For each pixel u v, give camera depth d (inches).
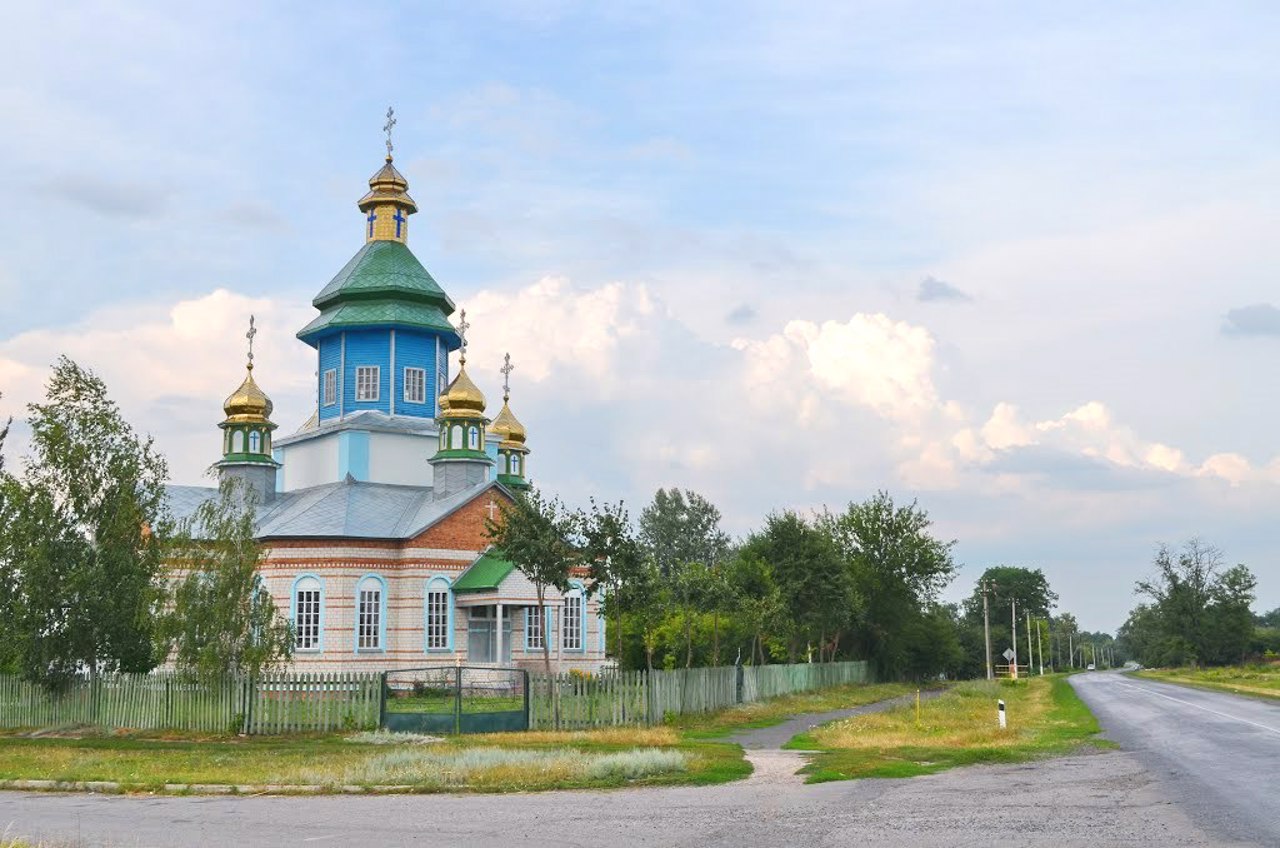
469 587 2174.0
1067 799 781.3
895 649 3385.8
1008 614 7549.2
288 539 2148.1
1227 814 703.1
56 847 635.5
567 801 821.9
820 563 2822.3
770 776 960.9
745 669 2103.8
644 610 1694.1
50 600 1536.7
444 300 2677.2
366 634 2153.1
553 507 1660.9
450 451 2388.0
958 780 905.5
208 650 1444.4
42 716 1573.6
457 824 719.7
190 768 1040.2
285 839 669.9
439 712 1460.4
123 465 1596.9
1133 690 2866.6
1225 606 5757.9
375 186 2746.1
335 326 2610.7
